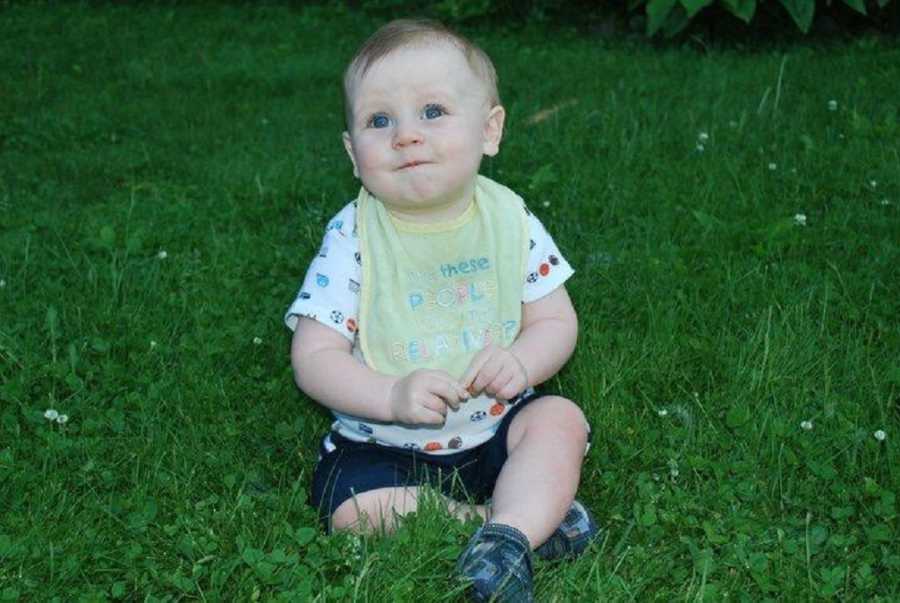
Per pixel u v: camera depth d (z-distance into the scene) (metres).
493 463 1.43
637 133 2.45
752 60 3.12
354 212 1.48
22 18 4.22
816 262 1.90
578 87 2.96
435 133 1.39
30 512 1.41
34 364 1.69
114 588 1.30
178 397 1.63
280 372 1.72
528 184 2.20
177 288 1.93
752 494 1.43
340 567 1.33
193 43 3.87
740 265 1.89
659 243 1.98
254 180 2.33
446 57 1.41
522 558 1.28
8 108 3.04
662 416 1.58
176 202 2.25
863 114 2.51
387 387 1.39
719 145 2.36
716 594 1.30
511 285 1.46
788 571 1.32
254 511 1.42
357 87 1.42
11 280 1.92
